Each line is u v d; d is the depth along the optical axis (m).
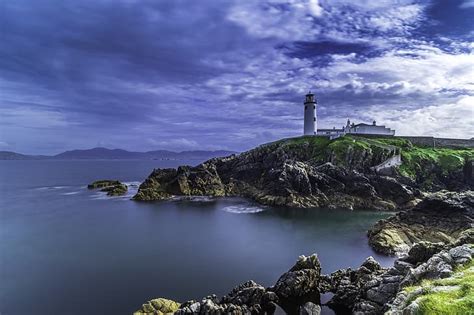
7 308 38.62
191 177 124.38
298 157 128.25
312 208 95.94
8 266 51.03
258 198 107.56
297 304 36.88
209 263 52.38
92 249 59.03
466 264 25.98
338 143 125.31
